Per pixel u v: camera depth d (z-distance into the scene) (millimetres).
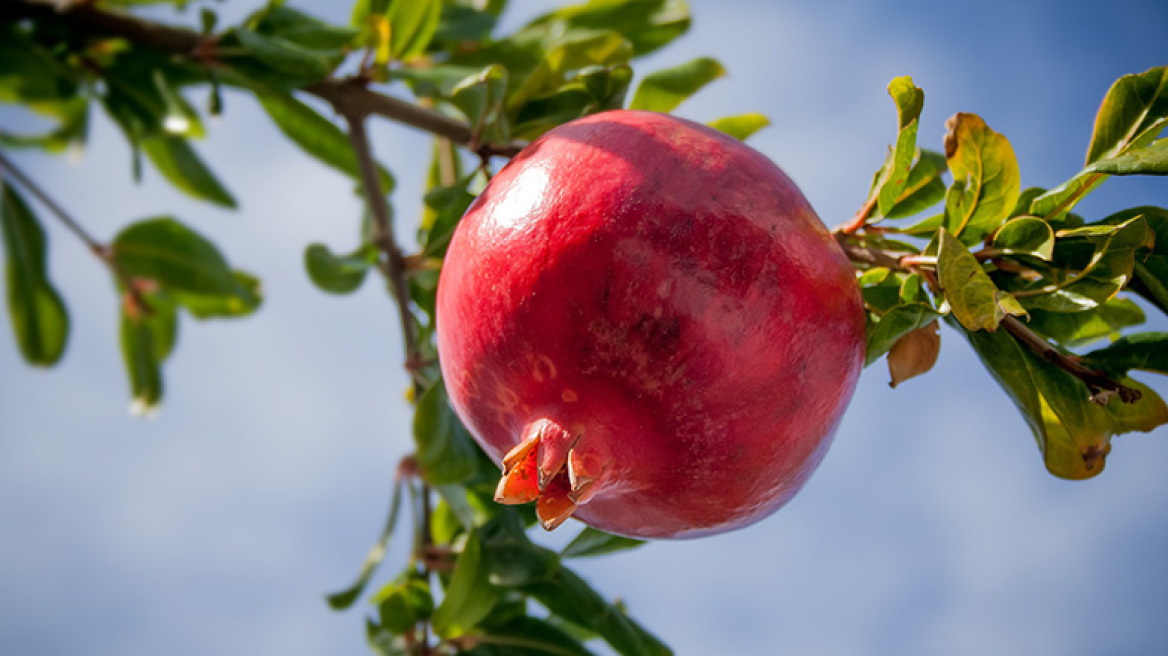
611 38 1004
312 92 1024
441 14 1091
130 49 1096
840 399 905
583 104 1001
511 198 895
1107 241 912
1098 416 929
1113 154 929
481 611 1002
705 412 887
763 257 886
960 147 920
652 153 891
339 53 1028
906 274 936
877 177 937
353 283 1050
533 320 886
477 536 1010
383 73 1037
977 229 926
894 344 918
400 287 1016
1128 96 928
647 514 912
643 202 884
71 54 1096
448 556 1032
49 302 1190
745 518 913
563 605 1004
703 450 891
